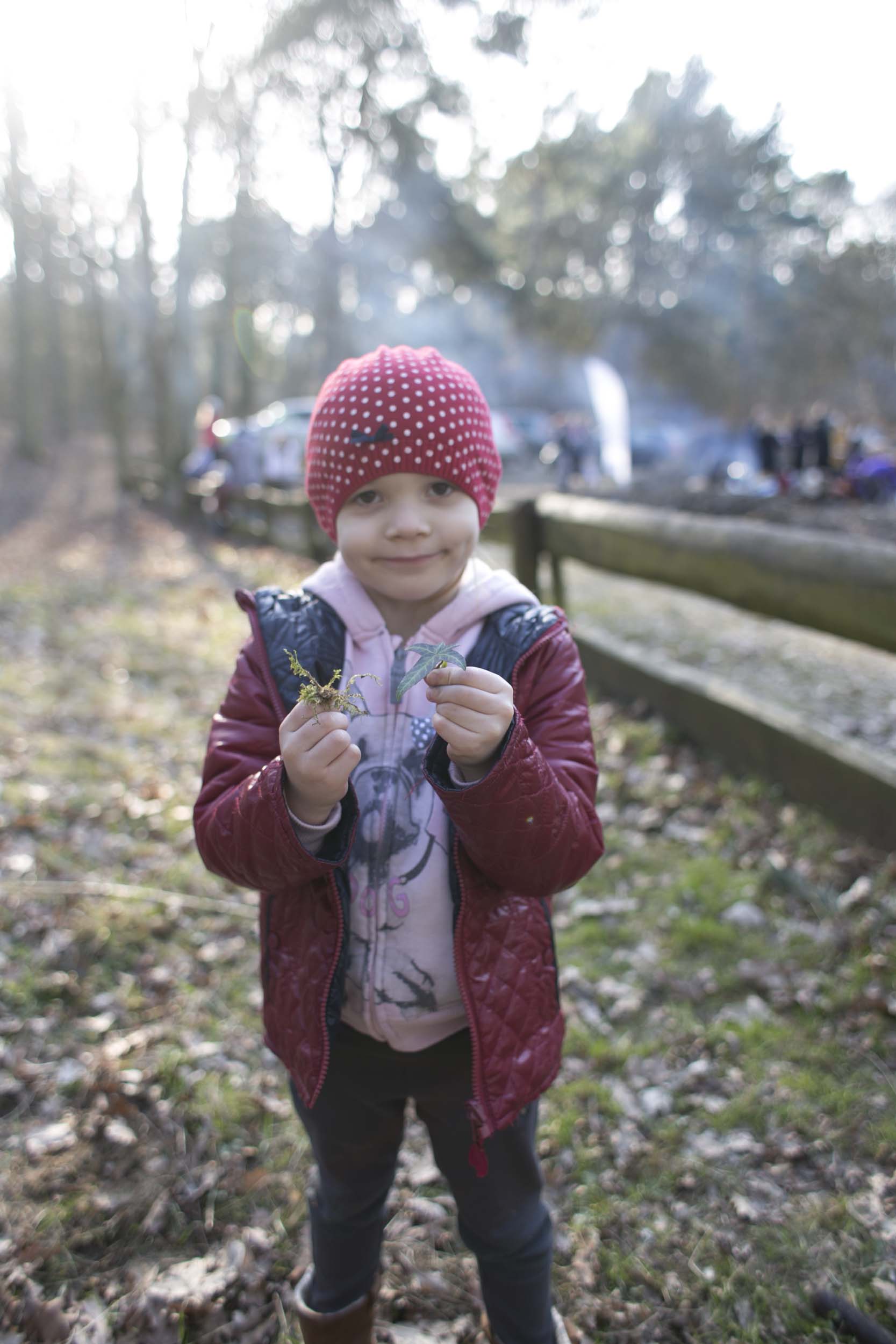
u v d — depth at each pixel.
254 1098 2.15
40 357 34.09
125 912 2.83
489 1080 1.25
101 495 17.45
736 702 3.52
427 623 1.32
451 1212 1.88
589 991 2.50
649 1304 1.70
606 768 3.71
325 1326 1.47
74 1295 1.72
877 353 43.75
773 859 2.97
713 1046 2.29
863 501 10.90
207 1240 1.83
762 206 38.38
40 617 6.63
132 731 4.38
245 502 10.50
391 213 26.27
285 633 1.33
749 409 39.50
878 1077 2.15
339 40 20.33
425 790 1.28
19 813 3.45
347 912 1.25
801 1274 1.74
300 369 35.81
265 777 1.15
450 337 32.62
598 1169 1.98
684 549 3.65
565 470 15.09
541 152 29.94
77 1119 2.10
